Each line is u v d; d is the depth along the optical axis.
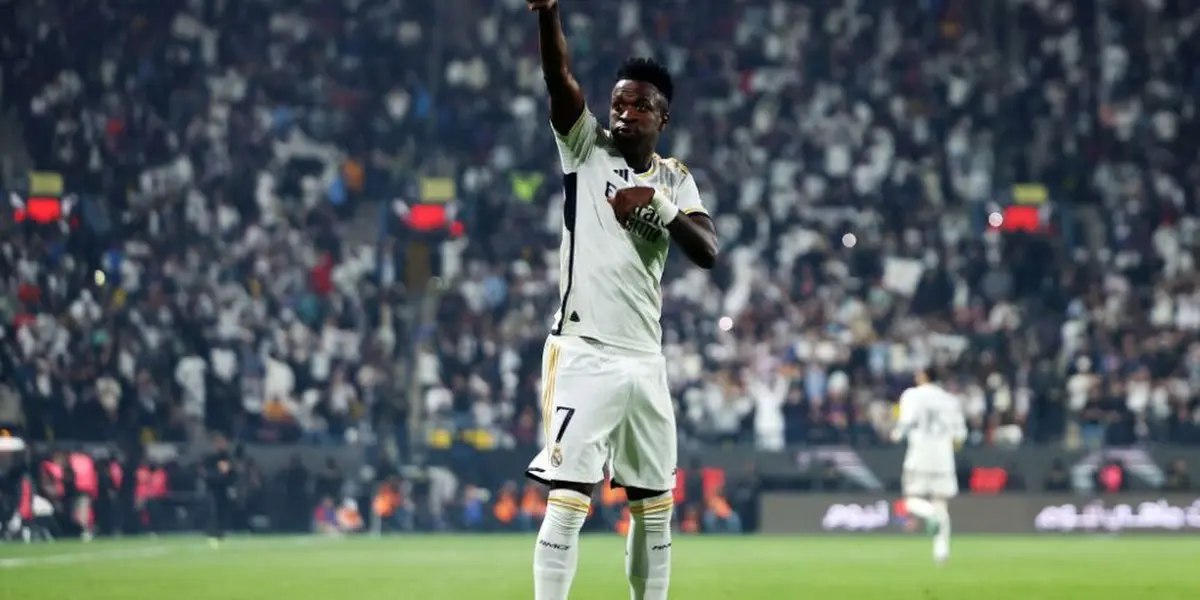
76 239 37.50
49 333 34.41
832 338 40.66
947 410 25.14
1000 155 50.34
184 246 41.38
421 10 51.78
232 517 33.69
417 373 39.09
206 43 49.41
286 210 44.09
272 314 40.44
